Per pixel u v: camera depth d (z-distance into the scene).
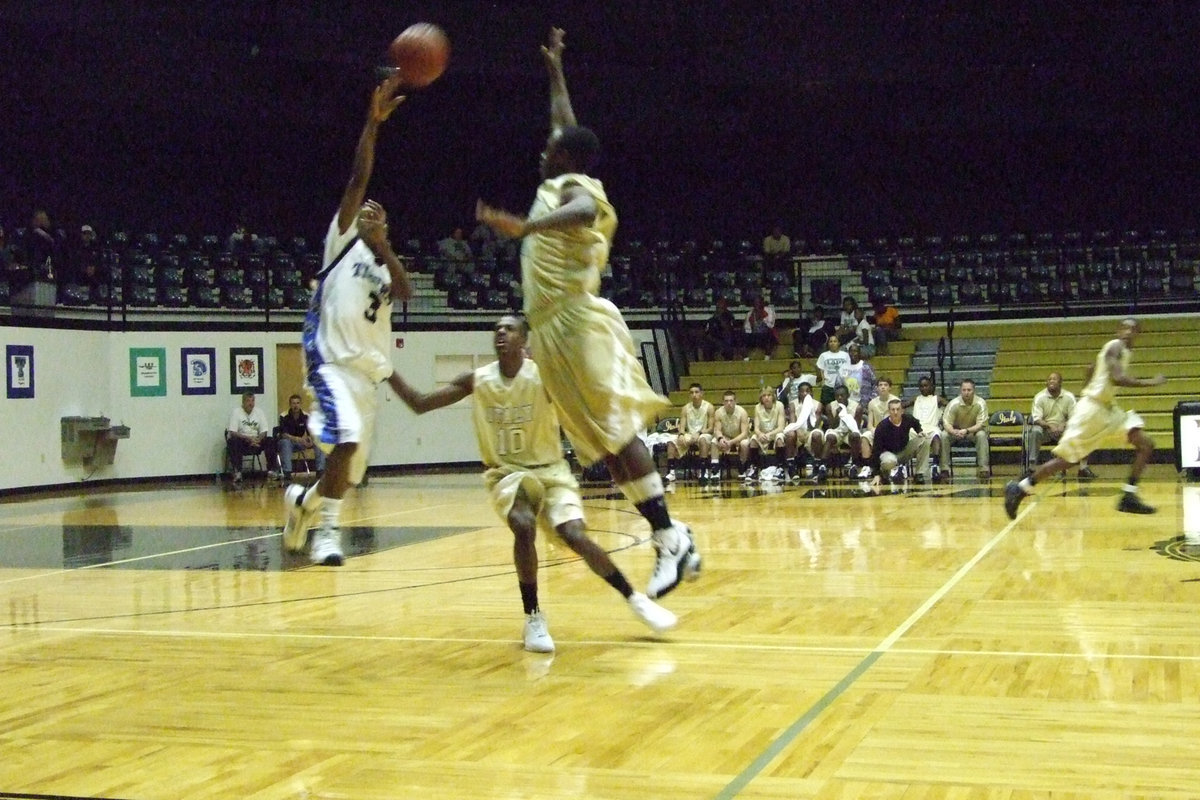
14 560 10.06
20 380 18.20
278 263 22.20
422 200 24.52
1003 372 19.84
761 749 4.06
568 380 5.48
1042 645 5.62
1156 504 12.14
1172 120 23.02
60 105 21.28
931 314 22.05
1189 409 15.11
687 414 16.56
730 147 24.89
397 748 4.21
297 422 19.48
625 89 23.31
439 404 5.99
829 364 17.89
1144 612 6.37
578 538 5.79
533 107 23.67
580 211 5.07
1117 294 21.28
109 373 19.77
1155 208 23.66
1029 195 24.25
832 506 12.66
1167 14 21.77
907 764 3.86
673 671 5.31
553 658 5.65
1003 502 12.62
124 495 17.56
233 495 17.06
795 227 25.02
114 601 7.74
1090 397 10.43
